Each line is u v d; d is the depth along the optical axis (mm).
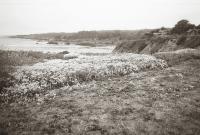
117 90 16844
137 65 25219
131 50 62250
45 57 36281
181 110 12961
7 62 25328
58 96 15477
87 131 10477
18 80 17844
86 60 29328
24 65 25594
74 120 11547
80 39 193500
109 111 12773
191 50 35531
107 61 27625
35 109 13031
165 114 12414
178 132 10367
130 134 10219
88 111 12742
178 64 27281
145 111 12812
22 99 14625
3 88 15938
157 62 27031
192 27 66062
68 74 19875
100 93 16125
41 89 16641
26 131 10344
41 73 20016
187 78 20266
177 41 52562
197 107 13484
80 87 17625
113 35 184750
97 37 191375
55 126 10883
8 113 12344
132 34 166625
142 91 16562
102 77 20953
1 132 9992
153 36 67562
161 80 19656
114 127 10844
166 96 15430
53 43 143875
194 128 10789
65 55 41188
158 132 10375
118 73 22297
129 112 12656
